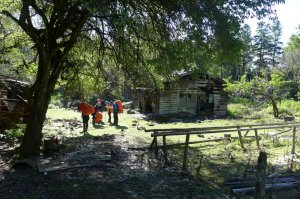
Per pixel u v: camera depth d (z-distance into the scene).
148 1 10.51
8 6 13.12
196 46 10.69
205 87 32.25
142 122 25.66
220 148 14.62
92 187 8.91
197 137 17.52
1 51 15.57
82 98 17.73
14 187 8.77
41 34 12.00
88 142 14.73
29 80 21.83
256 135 14.49
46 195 8.29
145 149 13.45
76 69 14.83
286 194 8.24
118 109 23.70
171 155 12.81
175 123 25.42
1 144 14.24
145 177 9.88
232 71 64.81
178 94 30.94
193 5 9.31
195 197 8.36
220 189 9.02
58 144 13.21
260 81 31.39
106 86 16.44
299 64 43.19
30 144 11.91
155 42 12.14
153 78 14.23
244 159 12.46
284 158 12.59
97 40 14.93
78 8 11.53
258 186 7.14
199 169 10.96
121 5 8.84
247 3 9.05
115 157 11.92
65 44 11.99
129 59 13.64
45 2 13.50
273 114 30.66
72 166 10.46
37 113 12.05
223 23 9.49
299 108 33.38
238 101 44.06
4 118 16.86
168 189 8.95
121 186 9.05
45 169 10.05
